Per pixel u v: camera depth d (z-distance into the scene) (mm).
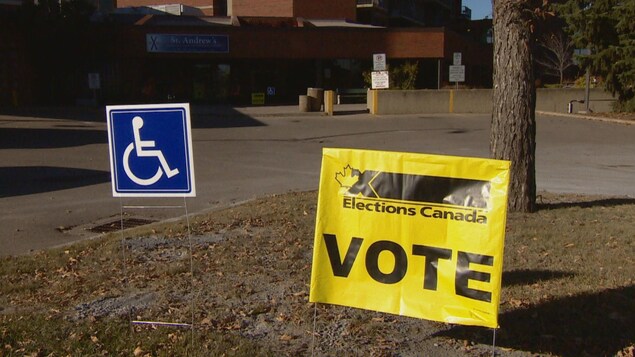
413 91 32812
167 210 11109
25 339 5055
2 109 31422
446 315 4312
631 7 28047
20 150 18500
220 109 34781
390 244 4438
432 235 4348
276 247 7887
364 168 4477
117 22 38031
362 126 27266
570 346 4887
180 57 37812
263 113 32312
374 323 5383
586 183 13977
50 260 7469
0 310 5805
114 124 5172
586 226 8734
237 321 5453
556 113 31688
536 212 9609
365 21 53812
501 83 9336
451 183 4301
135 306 5844
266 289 6289
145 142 5125
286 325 5379
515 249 7555
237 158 18062
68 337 5090
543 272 6617
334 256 4543
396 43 40938
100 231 9602
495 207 4203
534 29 8914
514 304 5715
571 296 5883
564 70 49500
